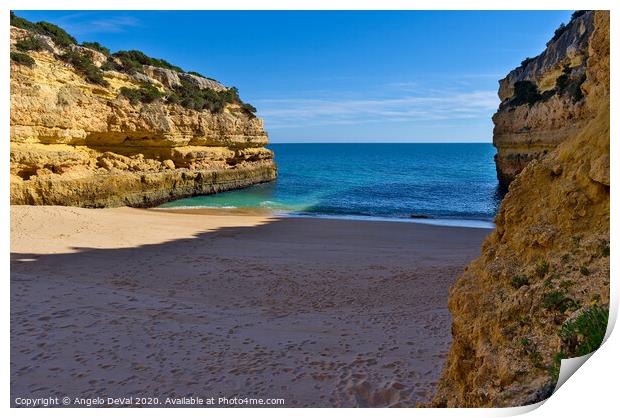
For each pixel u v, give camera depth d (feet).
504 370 10.69
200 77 150.61
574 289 11.25
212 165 126.21
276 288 35.70
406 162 306.96
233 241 56.44
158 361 22.06
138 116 101.96
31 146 79.36
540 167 14.46
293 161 310.65
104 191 91.04
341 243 56.75
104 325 26.58
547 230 12.86
